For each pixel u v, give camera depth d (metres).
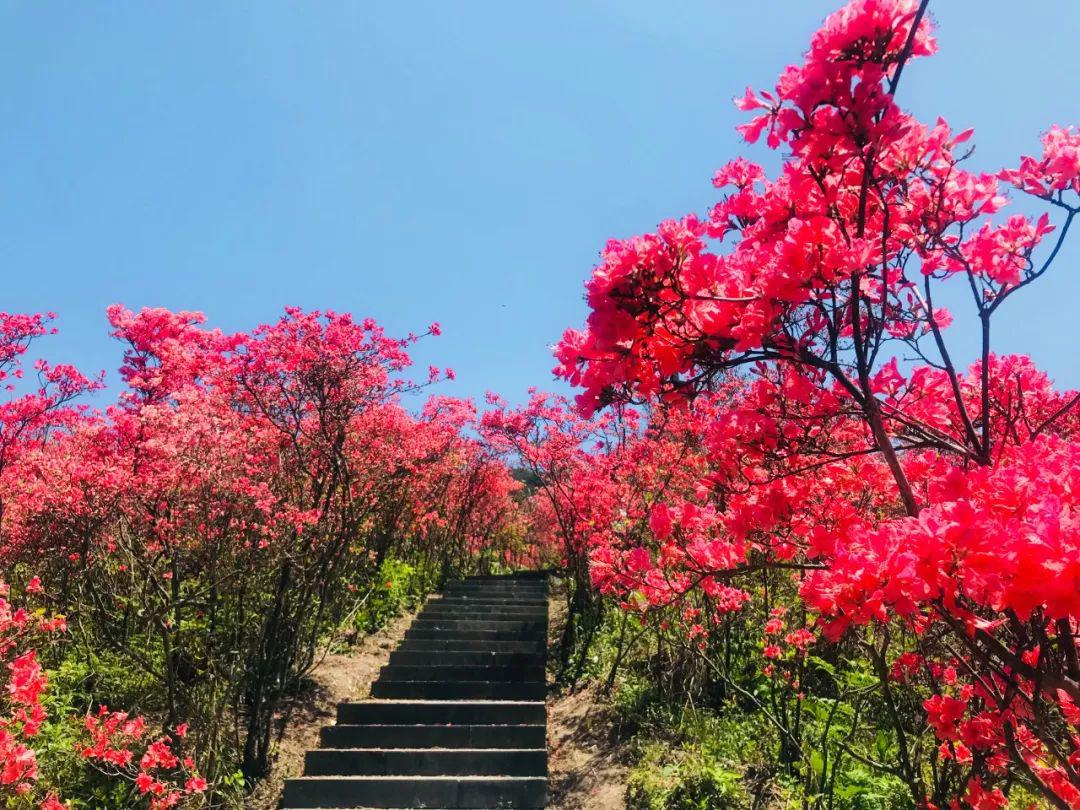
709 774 4.86
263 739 5.74
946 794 3.36
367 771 5.64
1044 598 1.40
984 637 1.79
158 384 7.69
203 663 6.03
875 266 2.09
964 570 1.60
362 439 7.36
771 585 5.51
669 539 3.01
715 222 2.59
